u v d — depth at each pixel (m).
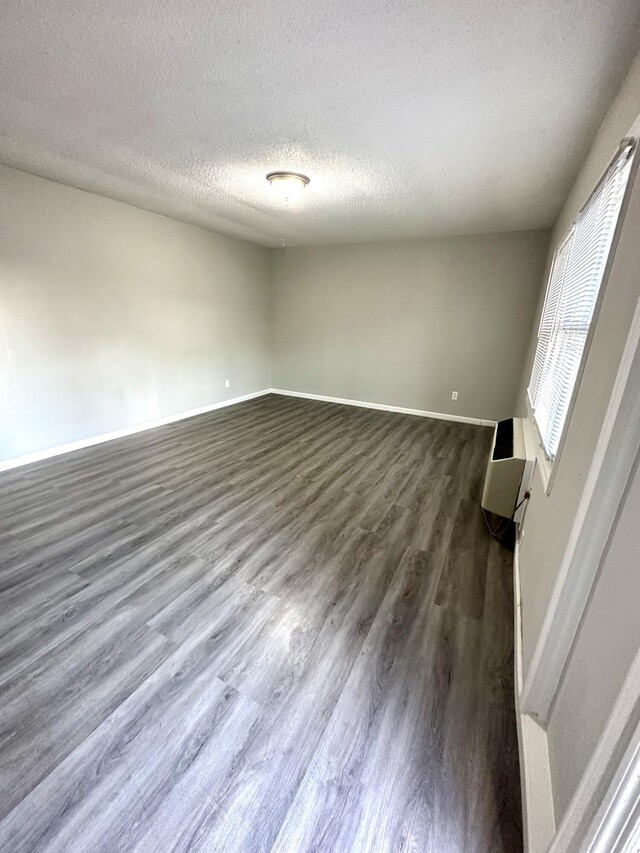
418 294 5.09
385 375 5.56
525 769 1.12
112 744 1.22
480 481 3.26
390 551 2.28
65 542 2.26
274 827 1.04
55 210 3.18
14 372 3.13
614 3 1.18
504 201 3.22
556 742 1.07
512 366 4.77
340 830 1.04
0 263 2.92
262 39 1.42
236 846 1.00
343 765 1.19
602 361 1.11
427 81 1.64
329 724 1.31
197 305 4.79
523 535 2.06
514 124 1.96
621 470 0.89
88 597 1.84
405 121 1.99
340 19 1.30
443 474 3.39
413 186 2.94
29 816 1.04
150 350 4.29
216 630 1.68
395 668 1.53
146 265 4.05
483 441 4.31
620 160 1.31
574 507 1.11
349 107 1.87
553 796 1.01
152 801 1.09
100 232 3.55
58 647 1.56
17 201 2.93
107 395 3.91
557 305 2.49
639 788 0.61
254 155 2.48
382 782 1.15
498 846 1.02
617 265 1.13
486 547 2.34
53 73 1.65
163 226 4.15
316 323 5.88
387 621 1.76
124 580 1.96
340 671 1.51
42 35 1.41
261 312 6.01
